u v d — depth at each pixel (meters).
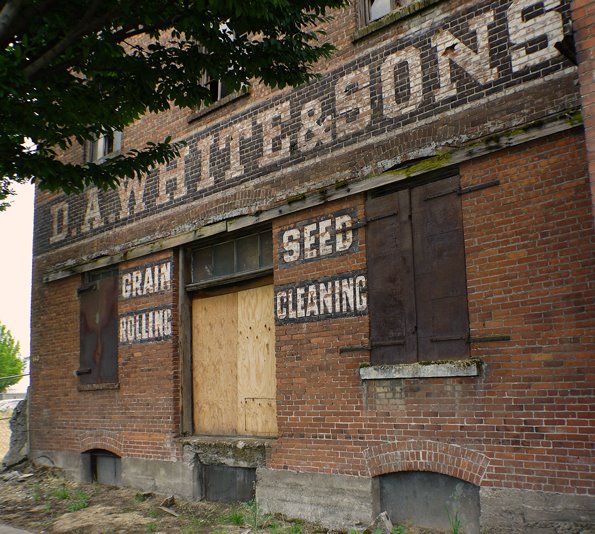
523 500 6.20
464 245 7.00
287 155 9.01
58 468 12.45
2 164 6.46
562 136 6.34
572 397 6.02
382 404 7.48
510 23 6.85
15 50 5.41
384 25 8.01
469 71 7.14
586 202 6.12
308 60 6.85
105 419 11.46
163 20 6.10
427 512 7.09
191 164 10.58
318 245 8.44
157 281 10.83
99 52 6.00
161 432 10.30
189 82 6.79
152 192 11.25
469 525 6.72
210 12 6.00
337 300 8.12
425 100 7.52
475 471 6.58
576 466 5.93
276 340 8.77
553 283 6.27
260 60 6.52
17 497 10.95
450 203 7.19
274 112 9.30
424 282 7.32
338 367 7.98
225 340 10.00
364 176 7.91
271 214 9.02
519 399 6.36
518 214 6.58
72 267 12.66
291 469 8.30
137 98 6.65
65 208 13.30
